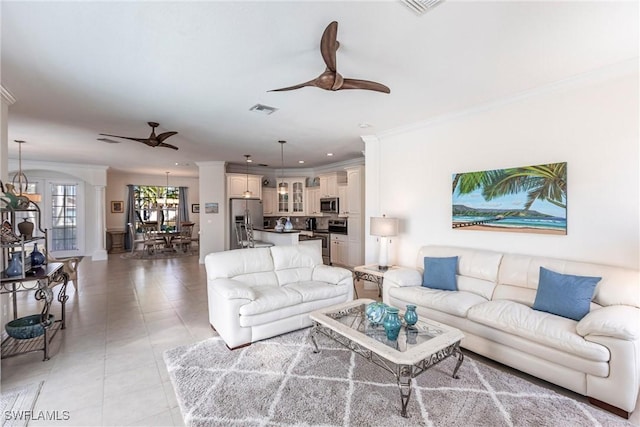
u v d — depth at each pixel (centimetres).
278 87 297
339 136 494
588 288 239
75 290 470
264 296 313
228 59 243
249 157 698
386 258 425
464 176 364
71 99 322
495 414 198
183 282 554
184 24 197
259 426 189
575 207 283
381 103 343
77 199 838
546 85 294
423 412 200
